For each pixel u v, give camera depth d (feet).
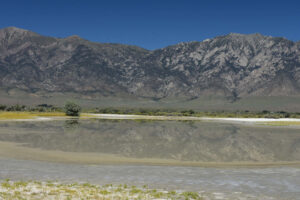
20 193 48.21
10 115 328.08
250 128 232.53
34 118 317.83
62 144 122.11
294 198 49.70
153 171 70.28
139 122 299.79
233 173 69.10
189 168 74.90
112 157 93.25
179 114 552.00
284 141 144.97
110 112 629.92
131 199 47.42
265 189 54.80
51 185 54.19
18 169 68.74
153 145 124.67
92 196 48.16
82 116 406.00
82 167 74.18
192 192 51.75
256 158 96.63
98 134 167.12
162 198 48.39
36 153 96.84
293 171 72.38
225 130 211.20
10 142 124.88
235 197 49.96
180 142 137.08
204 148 118.11
